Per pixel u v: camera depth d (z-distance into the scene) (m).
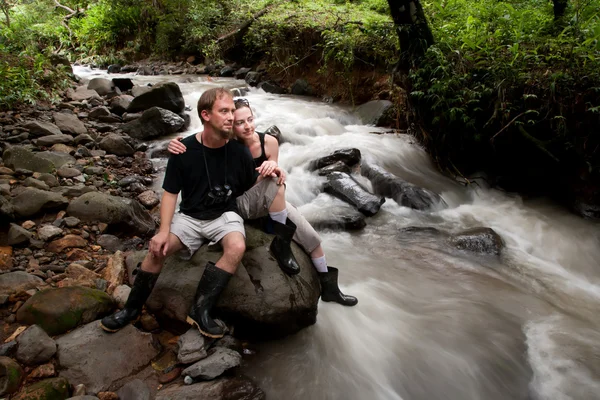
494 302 3.46
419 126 6.18
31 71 7.08
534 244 4.58
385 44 7.27
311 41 9.02
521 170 5.65
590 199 5.04
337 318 3.06
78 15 14.52
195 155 2.60
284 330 2.79
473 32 5.77
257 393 2.41
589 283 4.00
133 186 4.62
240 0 11.72
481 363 2.83
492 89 5.20
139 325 2.80
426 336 3.01
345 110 7.87
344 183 5.02
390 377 2.69
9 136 5.18
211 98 2.48
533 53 5.25
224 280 2.55
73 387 2.31
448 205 5.29
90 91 7.33
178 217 2.72
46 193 3.79
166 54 12.34
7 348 2.42
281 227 2.77
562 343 3.06
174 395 2.27
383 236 4.41
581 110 4.85
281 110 7.68
